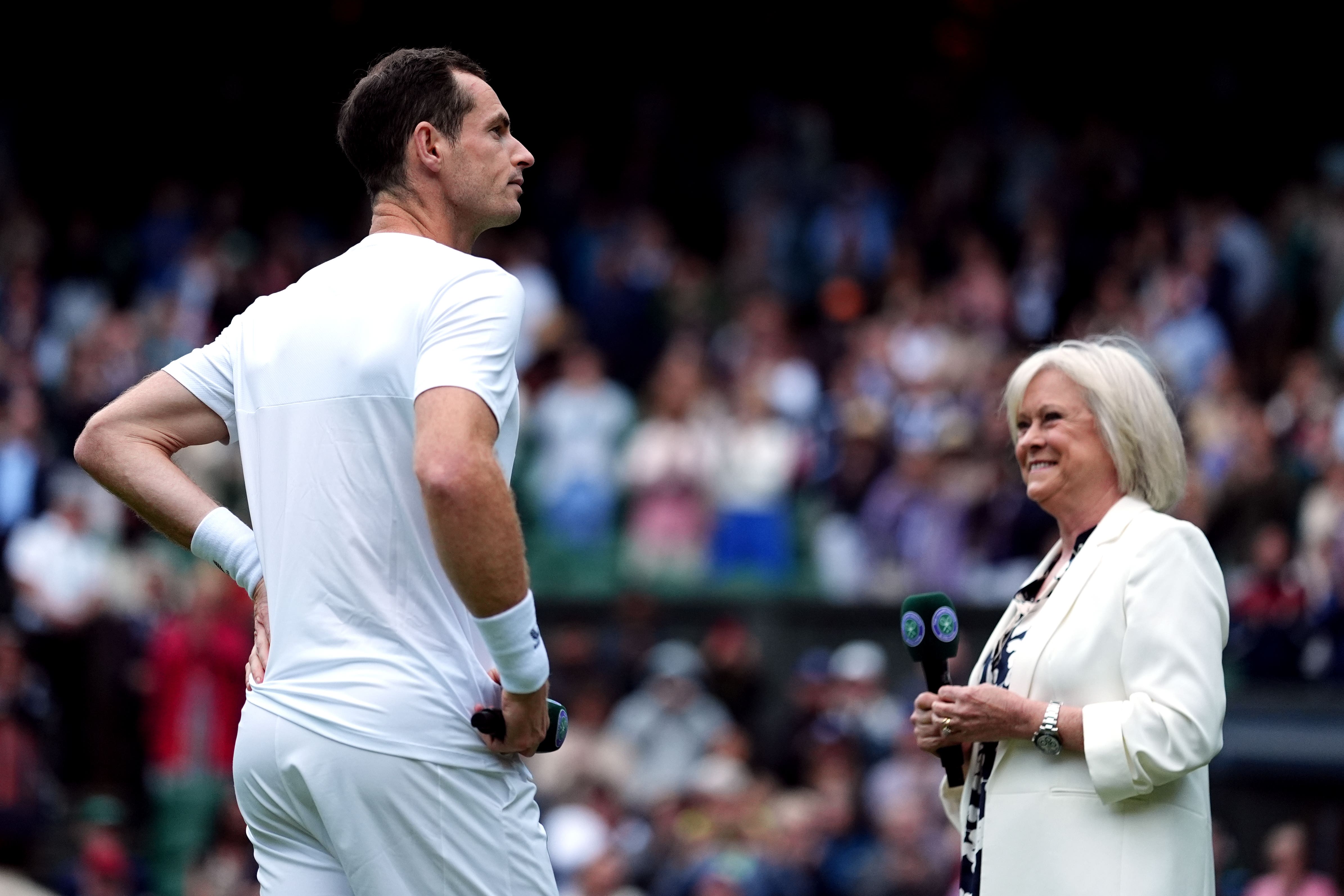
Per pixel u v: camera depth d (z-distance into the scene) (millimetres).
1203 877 11430
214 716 37938
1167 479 12000
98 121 73062
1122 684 11367
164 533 11148
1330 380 46812
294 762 10094
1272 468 39094
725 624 39750
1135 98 71688
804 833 31297
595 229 60531
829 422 46750
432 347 10078
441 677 10133
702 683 39219
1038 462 12242
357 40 77125
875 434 44594
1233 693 35656
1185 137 65938
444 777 10062
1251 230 53031
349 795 10016
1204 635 11266
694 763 36219
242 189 71250
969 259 53531
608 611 44656
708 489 45344
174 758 37781
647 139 67875
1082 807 11242
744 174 64375
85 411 48469
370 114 10961
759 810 31484
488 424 9859
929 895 30359
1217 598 11445
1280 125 67188
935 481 42594
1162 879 11125
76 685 40281
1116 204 57750
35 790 34844
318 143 72688
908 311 51094
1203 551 11531
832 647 42406
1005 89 71062
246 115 72375
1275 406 43938
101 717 40188
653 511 45469
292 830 10398
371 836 10039
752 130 70312
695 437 45844
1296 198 55219
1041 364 12406
